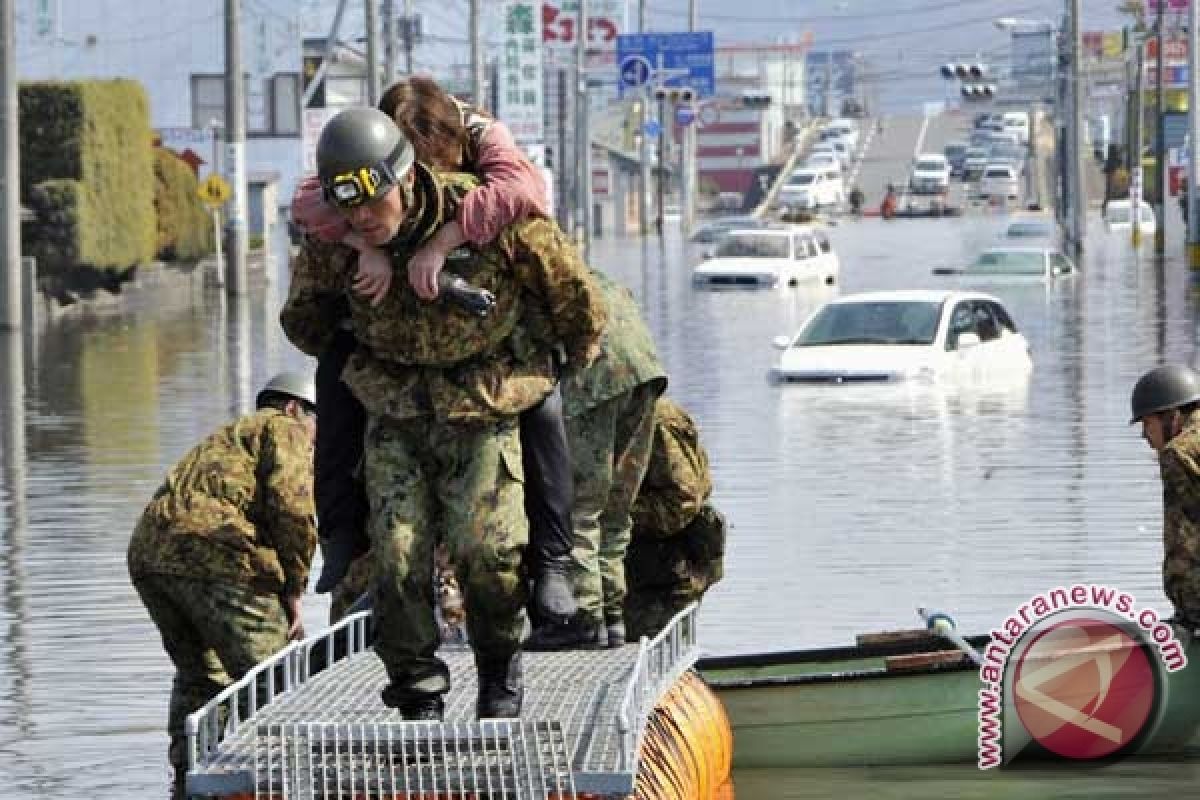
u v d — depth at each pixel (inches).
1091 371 2684.5
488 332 652.7
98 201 4131.4
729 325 3698.3
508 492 655.8
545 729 639.8
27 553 1457.9
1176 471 936.9
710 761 802.2
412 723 641.6
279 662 764.6
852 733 927.7
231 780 626.2
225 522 842.2
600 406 823.7
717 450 1969.7
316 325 677.9
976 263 4859.7
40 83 4104.3
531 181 653.3
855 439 2037.4
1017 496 1652.3
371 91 5339.6
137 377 2711.6
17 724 997.8
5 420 2255.2
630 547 946.1
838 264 5132.9
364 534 696.4
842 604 1235.9
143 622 1230.3
